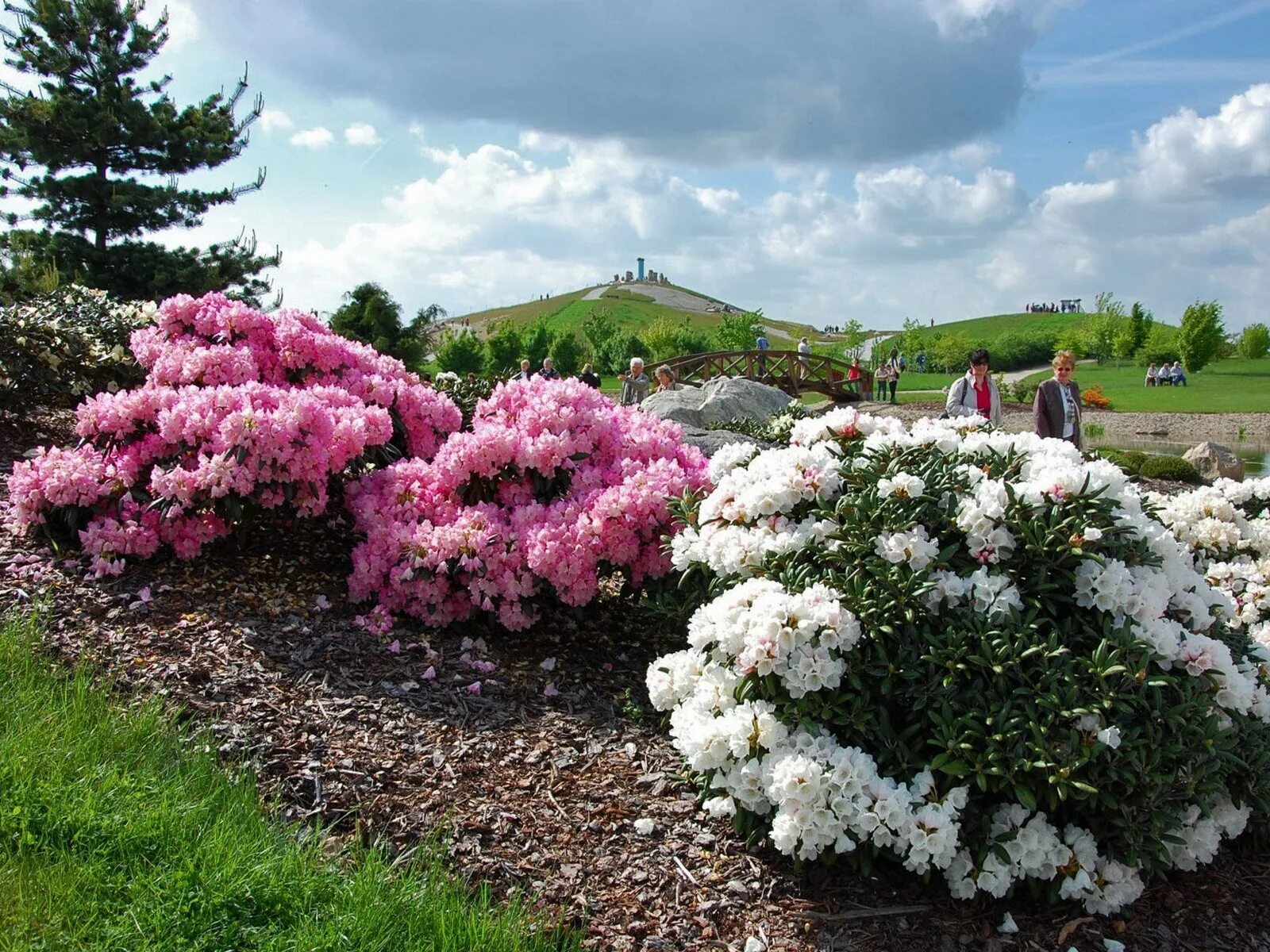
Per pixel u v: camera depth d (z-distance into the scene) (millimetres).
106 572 4633
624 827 3398
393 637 4566
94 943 2408
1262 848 3541
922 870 2943
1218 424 31516
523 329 51844
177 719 3568
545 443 5102
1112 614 3309
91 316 8133
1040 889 3111
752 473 4027
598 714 4195
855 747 3197
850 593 3318
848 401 31062
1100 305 72438
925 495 3572
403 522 5016
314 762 3465
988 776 3016
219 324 6137
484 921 2689
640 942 2863
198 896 2584
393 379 6527
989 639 3154
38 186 20469
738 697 3309
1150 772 2947
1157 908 3158
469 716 4004
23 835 2689
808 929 2971
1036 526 3363
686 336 55125
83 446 5195
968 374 8695
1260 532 5195
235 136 22172
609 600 5500
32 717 3248
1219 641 3371
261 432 4723
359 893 2697
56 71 20547
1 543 4898
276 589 4840
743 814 3260
